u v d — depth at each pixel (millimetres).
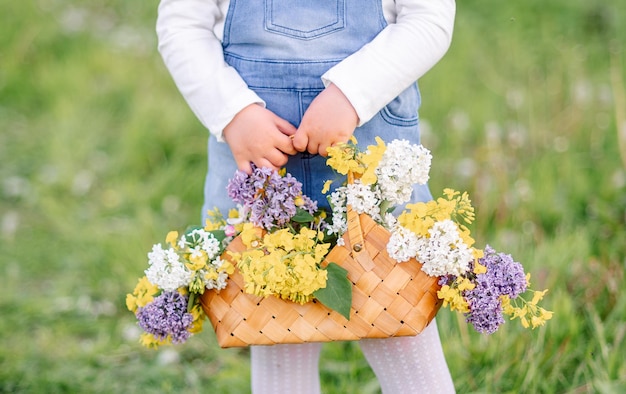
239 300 1411
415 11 1483
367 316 1373
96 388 2279
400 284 1369
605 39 3729
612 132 2967
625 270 2342
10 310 2607
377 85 1428
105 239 2844
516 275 1365
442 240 1334
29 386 2270
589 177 2814
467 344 2133
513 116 3162
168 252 1413
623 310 2166
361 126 1509
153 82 3900
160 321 1431
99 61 4102
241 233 1405
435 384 1614
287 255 1354
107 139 3592
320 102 1430
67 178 3303
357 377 2156
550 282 2279
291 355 1666
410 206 1366
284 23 1489
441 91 3324
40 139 3662
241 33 1527
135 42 4340
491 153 2863
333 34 1485
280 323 1395
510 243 2463
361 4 1490
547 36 3797
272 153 1442
